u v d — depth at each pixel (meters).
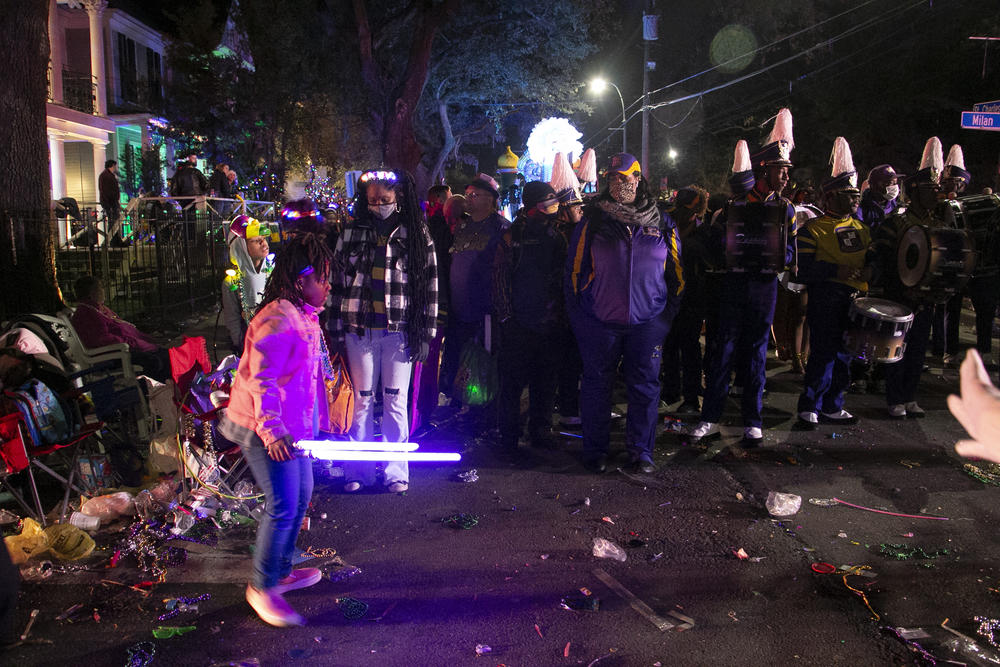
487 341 6.55
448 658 3.44
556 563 4.38
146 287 12.88
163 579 4.19
